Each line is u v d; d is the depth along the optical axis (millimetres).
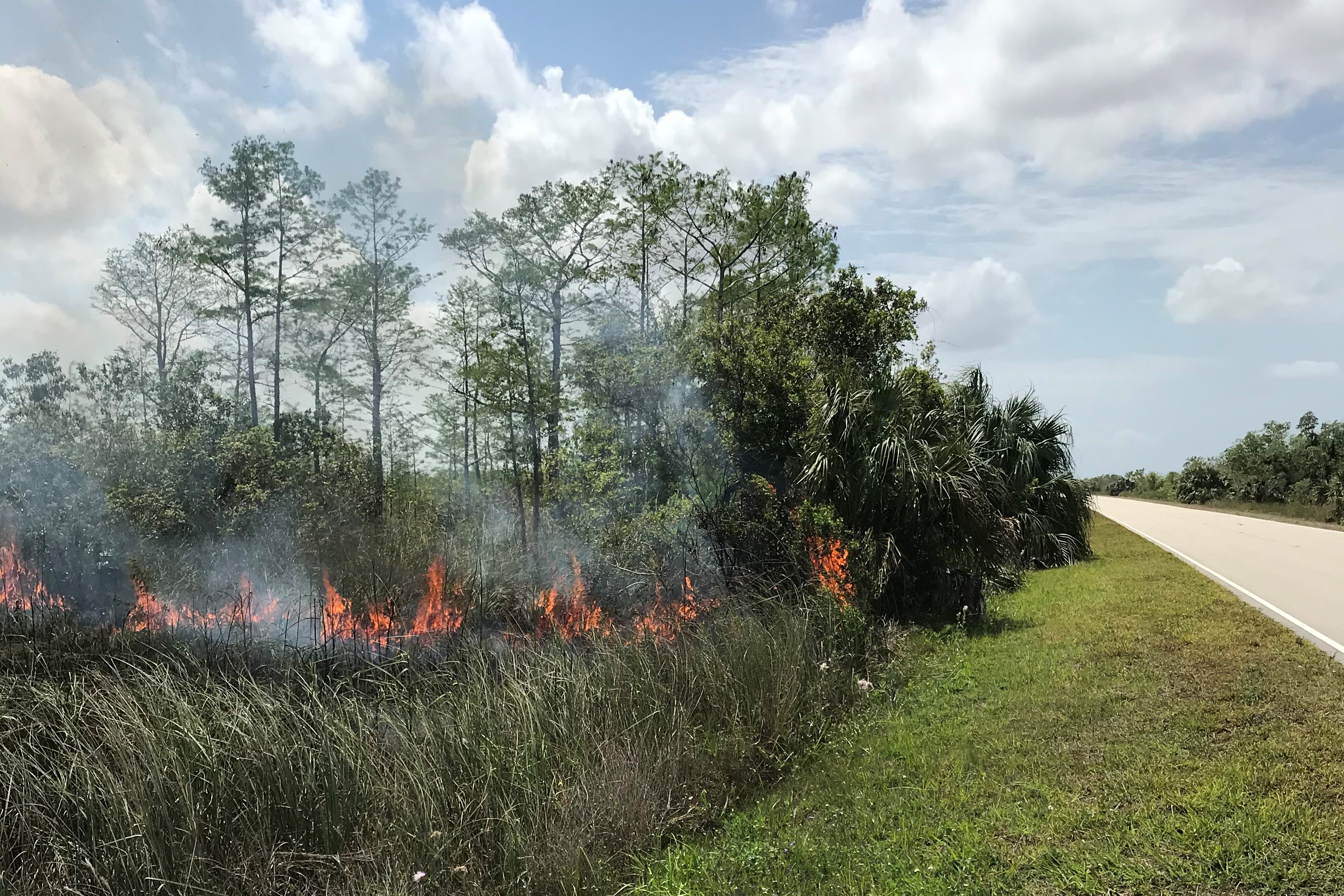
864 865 4918
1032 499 17562
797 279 23984
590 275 24391
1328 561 17391
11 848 5840
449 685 8656
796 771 6930
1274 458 41250
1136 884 4344
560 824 5875
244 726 6762
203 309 30156
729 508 12602
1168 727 6387
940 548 11383
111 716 7043
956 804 5535
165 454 15305
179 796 5910
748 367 13453
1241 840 4555
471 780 6285
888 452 11328
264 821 5875
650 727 7289
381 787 6246
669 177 23094
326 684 8453
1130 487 67938
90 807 5871
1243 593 12672
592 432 14688
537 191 24312
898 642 10047
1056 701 7258
